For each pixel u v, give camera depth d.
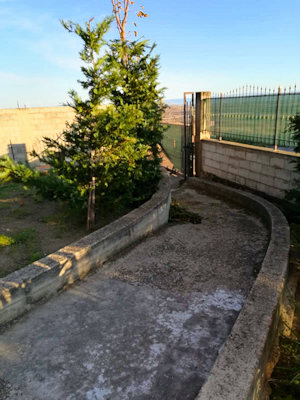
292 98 6.71
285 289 3.94
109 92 5.43
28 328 3.40
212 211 7.58
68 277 4.18
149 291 4.09
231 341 2.62
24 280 3.58
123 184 6.34
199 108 10.07
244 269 4.62
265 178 7.76
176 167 12.12
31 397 2.57
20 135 15.12
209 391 2.14
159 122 8.40
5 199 8.27
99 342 3.17
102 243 4.73
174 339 3.20
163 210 6.53
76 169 5.86
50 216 6.80
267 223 6.29
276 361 2.97
